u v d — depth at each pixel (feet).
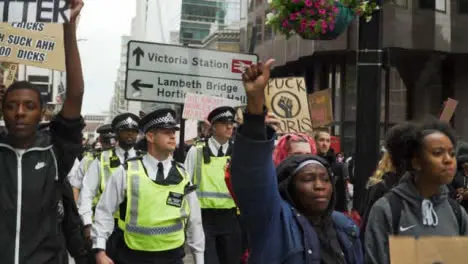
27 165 10.34
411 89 71.51
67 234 12.89
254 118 8.01
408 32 66.39
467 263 8.69
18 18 11.43
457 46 68.49
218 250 20.51
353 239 9.25
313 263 8.43
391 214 9.83
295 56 73.67
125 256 14.58
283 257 8.50
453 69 71.20
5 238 10.00
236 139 8.13
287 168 9.12
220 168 20.36
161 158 15.08
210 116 20.93
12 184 10.18
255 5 91.71
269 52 83.46
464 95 70.49
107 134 26.53
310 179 8.88
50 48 19.62
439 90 71.92
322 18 15.90
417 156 10.08
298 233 8.61
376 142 18.39
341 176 26.11
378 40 18.40
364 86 18.52
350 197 30.19
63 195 12.58
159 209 14.58
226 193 20.22
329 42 66.69
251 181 8.09
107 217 14.55
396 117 70.90
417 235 9.64
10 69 22.34
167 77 24.66
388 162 13.48
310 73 79.77
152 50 24.48
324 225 9.05
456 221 10.05
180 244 14.90
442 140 9.87
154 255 14.53
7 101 10.32
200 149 20.76
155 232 14.48
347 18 16.51
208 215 20.15
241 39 116.78
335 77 72.69
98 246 14.15
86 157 22.82
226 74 25.49
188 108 24.95
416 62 71.77
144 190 14.52
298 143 14.34
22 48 19.53
